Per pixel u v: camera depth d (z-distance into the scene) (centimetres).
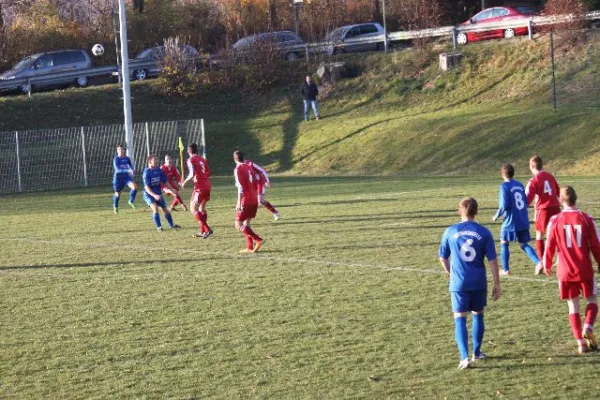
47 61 9831
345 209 4522
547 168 6569
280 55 10231
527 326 2095
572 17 8706
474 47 9294
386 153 7556
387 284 2628
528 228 2728
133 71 10231
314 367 1858
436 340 2017
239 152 3253
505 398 1631
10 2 11244
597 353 1869
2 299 2638
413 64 9494
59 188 7325
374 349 1969
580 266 1866
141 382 1806
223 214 4619
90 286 2792
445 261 1841
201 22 11731
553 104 7538
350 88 9462
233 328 2195
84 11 11838
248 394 1708
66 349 2069
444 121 7775
